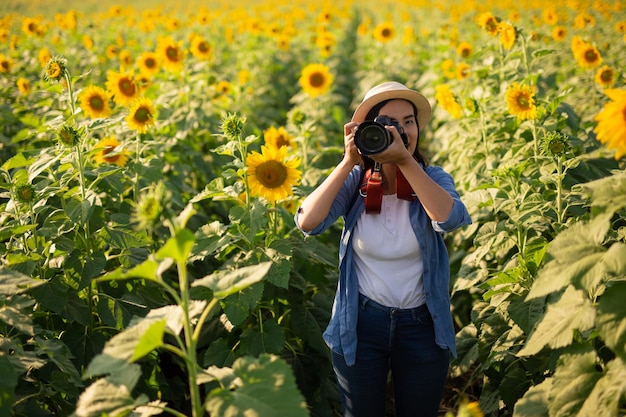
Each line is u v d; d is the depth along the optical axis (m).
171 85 7.34
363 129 2.50
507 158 4.75
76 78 4.00
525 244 3.51
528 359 3.15
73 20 12.16
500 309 3.48
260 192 3.38
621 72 6.71
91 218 3.57
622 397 2.04
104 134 5.70
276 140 4.90
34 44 11.44
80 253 3.43
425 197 2.57
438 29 15.75
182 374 4.07
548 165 4.33
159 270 1.98
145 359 3.61
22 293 3.17
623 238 3.05
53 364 3.09
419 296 2.78
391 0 37.81
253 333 3.50
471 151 5.45
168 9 28.44
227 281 2.09
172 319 2.10
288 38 13.60
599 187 2.10
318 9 27.80
